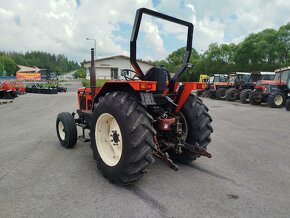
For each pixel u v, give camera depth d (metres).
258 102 14.20
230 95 17.05
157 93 3.24
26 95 19.73
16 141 4.88
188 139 3.48
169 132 3.40
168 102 3.39
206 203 2.56
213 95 19.58
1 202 2.52
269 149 4.61
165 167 3.55
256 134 5.95
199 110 3.46
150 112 3.23
